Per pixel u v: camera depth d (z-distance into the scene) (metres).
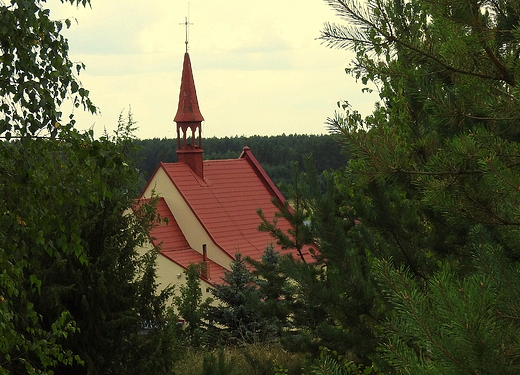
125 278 55.06
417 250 37.66
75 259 51.78
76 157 31.55
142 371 53.16
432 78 28.59
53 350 38.34
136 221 55.53
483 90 26.12
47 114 30.48
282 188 51.03
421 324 15.85
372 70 28.62
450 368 15.31
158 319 57.12
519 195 22.02
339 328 40.88
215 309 91.25
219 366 40.91
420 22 27.19
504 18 25.52
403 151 28.31
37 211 32.38
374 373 42.31
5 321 33.69
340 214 46.38
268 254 97.19
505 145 24.64
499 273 18.56
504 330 16.53
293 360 57.97
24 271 49.25
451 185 25.30
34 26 30.08
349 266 38.44
